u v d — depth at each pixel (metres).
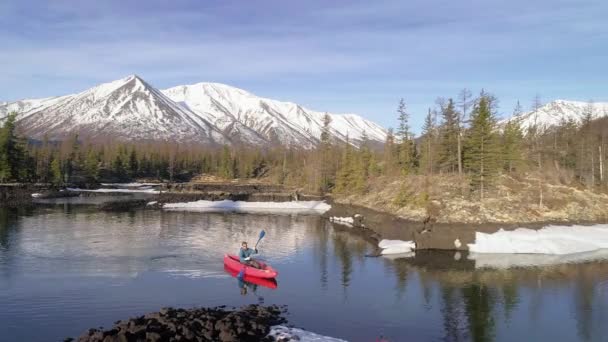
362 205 73.75
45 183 118.44
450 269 38.91
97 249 43.16
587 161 81.69
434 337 23.48
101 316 25.06
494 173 63.62
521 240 48.41
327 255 44.47
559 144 101.12
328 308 27.62
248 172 171.25
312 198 106.38
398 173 86.06
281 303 28.47
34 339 21.66
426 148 83.69
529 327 25.33
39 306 26.56
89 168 137.12
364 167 97.56
